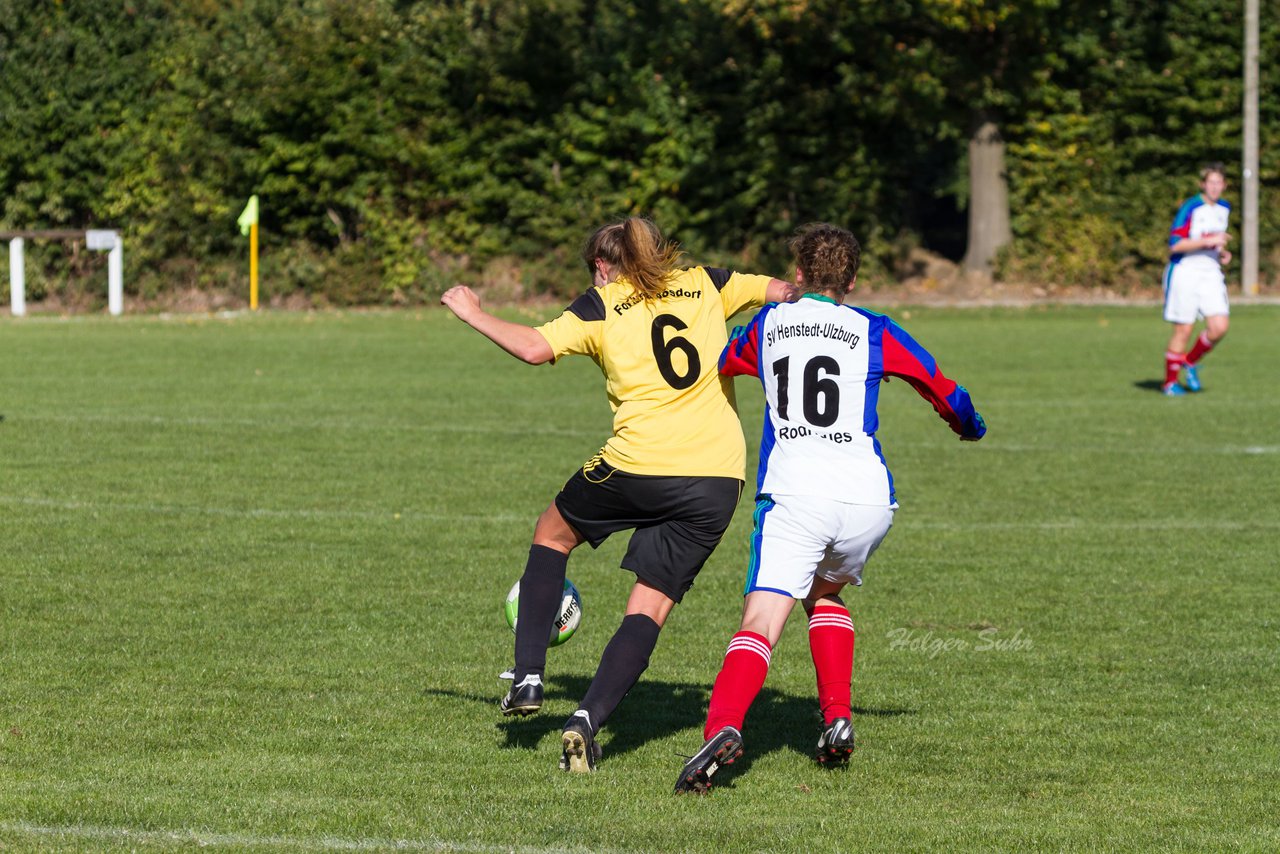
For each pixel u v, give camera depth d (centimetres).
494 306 11238
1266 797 1809
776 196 11631
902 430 5212
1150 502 3891
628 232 1955
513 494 3953
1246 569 3138
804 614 2822
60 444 4741
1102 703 2216
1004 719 2134
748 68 11438
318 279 11469
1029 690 2283
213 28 11594
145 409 5609
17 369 7012
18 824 1645
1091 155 11725
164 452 4600
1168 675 2367
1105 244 11794
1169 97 11694
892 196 11988
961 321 10012
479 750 1964
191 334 9119
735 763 1938
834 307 1898
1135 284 11881
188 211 11450
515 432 5091
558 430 5147
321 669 2355
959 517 3700
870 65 11269
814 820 1705
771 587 1833
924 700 2230
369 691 2239
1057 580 3033
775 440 1889
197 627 2608
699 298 1970
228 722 2069
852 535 1859
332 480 4141
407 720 2094
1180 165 11981
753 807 1756
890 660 2453
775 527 1852
